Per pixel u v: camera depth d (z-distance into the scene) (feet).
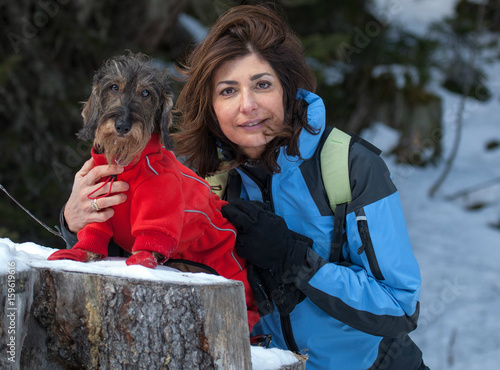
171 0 25.03
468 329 21.99
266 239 7.36
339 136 7.86
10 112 21.03
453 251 29.40
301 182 7.72
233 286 5.64
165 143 7.20
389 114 37.29
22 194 19.67
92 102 7.02
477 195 35.65
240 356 5.65
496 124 45.62
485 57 43.91
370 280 7.48
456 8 54.34
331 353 7.79
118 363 5.72
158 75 7.18
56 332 6.04
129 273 5.82
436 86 42.75
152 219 6.67
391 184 7.69
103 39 23.07
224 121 7.64
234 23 7.66
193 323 5.53
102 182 7.06
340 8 34.30
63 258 6.56
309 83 8.14
